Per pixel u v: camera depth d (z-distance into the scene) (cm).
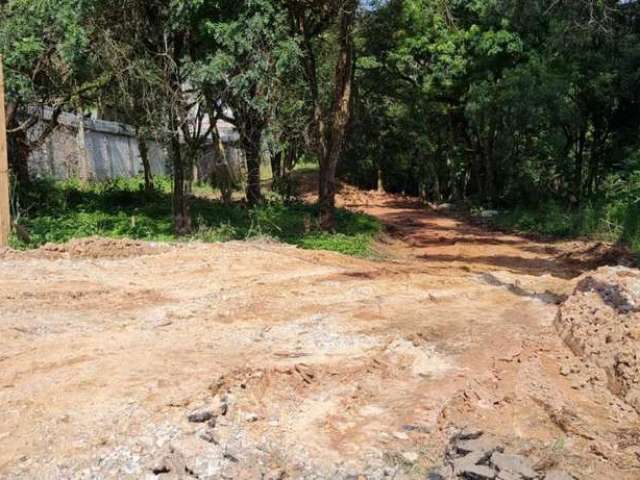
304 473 378
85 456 393
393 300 796
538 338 632
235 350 585
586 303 662
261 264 991
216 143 1720
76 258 973
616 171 2098
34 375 513
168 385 491
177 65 1241
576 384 517
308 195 3019
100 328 651
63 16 1122
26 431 422
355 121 2747
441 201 3256
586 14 1809
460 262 1277
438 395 487
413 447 407
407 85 2786
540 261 1311
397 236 1809
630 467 389
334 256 1109
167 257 1012
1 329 629
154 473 376
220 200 1828
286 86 1388
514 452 398
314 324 677
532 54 2144
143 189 1816
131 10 1194
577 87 2056
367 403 473
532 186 2494
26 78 1217
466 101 2472
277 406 462
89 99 1449
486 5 2184
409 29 2306
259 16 1142
